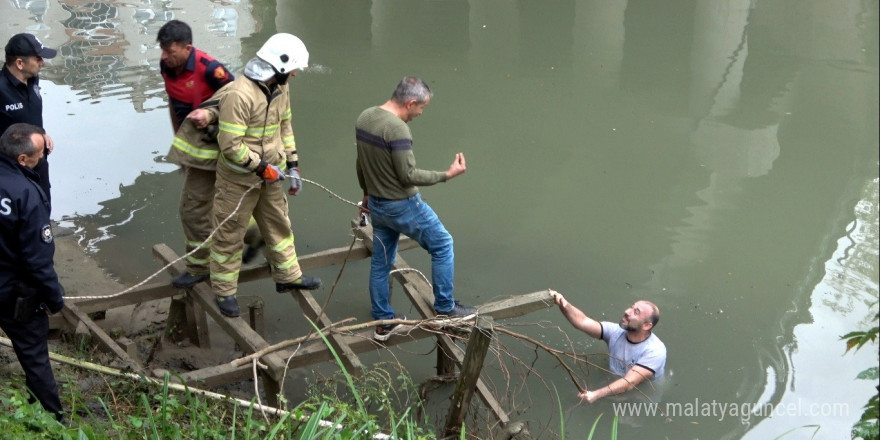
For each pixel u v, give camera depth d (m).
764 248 9.46
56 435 5.24
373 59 14.24
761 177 10.86
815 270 9.12
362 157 6.54
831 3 16.55
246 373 6.52
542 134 11.82
